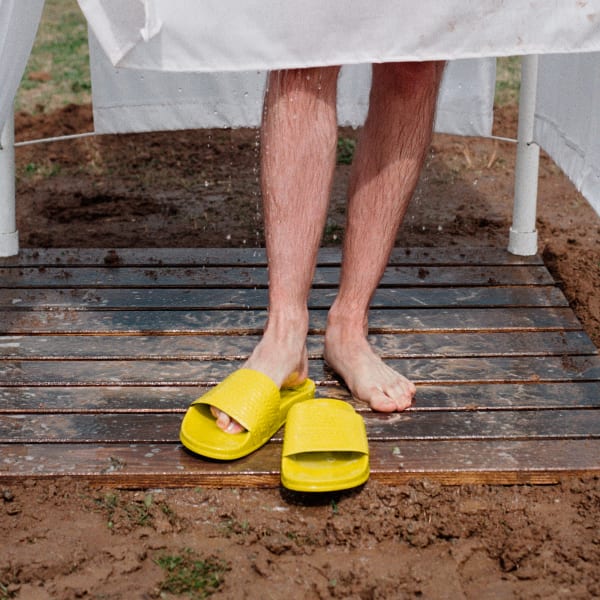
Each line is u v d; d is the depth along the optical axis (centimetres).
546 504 190
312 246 199
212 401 194
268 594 173
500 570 179
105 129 296
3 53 194
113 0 169
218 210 324
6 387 214
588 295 261
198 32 173
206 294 248
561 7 177
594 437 202
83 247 294
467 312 241
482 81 282
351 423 194
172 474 191
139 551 179
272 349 201
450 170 364
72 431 202
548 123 246
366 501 189
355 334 213
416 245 296
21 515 185
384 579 176
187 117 302
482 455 196
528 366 222
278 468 193
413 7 176
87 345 228
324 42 176
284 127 190
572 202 334
